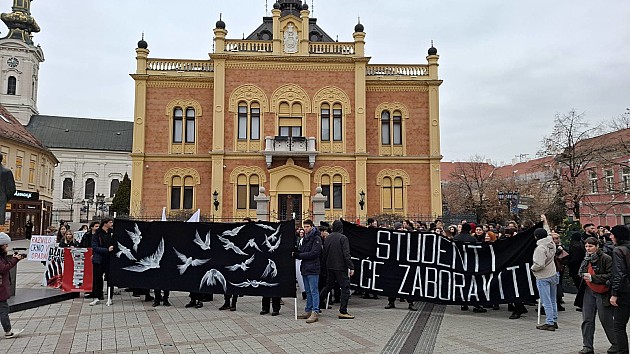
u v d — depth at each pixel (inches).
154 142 1328.7
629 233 312.3
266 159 1285.7
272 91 1331.2
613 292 299.9
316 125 1331.2
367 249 491.8
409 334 371.6
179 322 411.2
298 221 1280.8
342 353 317.7
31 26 2962.6
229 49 1332.4
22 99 2908.5
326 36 1510.8
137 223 497.0
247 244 464.4
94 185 3056.1
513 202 1236.5
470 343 344.8
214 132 1295.5
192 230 482.9
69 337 355.6
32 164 1797.5
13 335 353.7
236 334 368.2
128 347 329.1
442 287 468.4
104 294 556.7
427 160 1378.0
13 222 1552.7
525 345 340.5
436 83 1384.1
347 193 1317.7
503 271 446.9
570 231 675.4
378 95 1391.5
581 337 366.6
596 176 1604.3
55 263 550.3
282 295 443.2
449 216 1214.9
